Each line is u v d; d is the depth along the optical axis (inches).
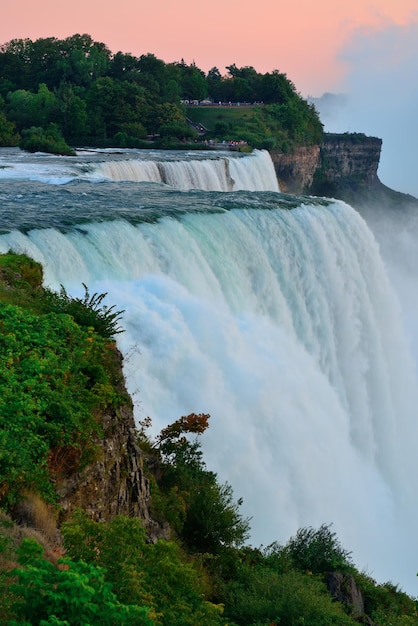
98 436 725.9
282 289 1831.9
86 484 689.6
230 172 3282.5
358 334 2043.6
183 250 1561.3
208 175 2982.3
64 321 839.1
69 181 2256.4
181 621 576.7
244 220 1777.8
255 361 1421.0
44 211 1635.1
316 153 5674.2
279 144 5068.9
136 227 1521.9
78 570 454.9
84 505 684.1
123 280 1407.5
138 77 5132.9
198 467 1023.0
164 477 962.7
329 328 1925.4
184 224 1641.2
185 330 1280.8
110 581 536.7
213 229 1680.6
